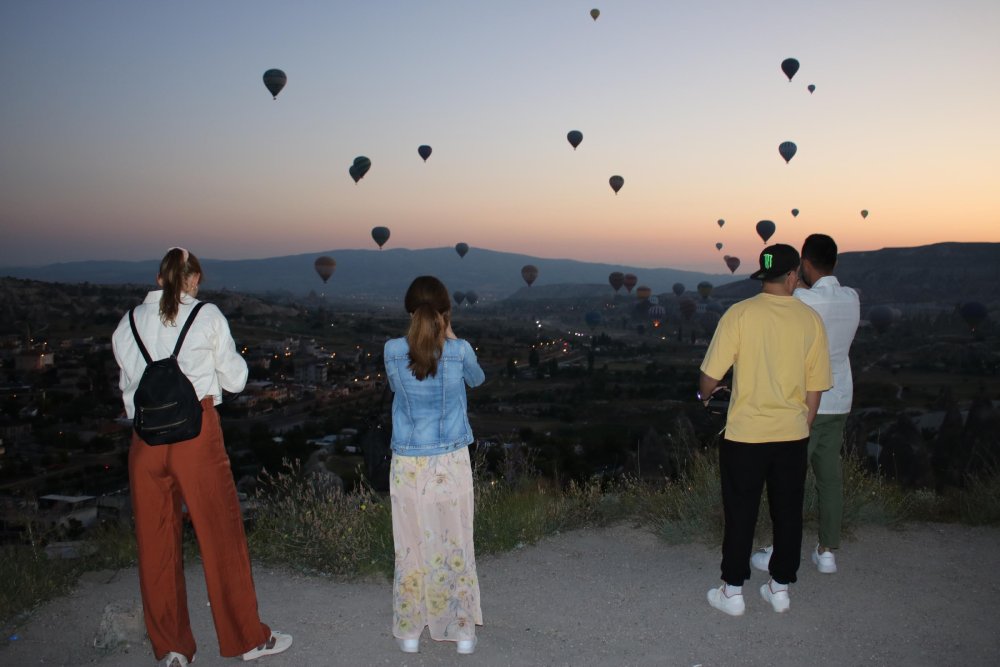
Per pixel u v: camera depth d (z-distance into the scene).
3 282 167.00
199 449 2.85
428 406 3.09
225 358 2.94
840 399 3.82
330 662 3.00
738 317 3.34
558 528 4.87
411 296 3.11
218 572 2.91
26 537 4.62
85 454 64.94
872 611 3.40
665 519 4.77
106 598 3.86
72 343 128.75
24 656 3.16
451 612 3.07
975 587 3.68
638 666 2.91
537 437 54.78
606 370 139.25
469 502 3.16
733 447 3.36
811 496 4.71
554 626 3.33
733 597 3.38
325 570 4.21
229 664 3.00
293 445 55.28
